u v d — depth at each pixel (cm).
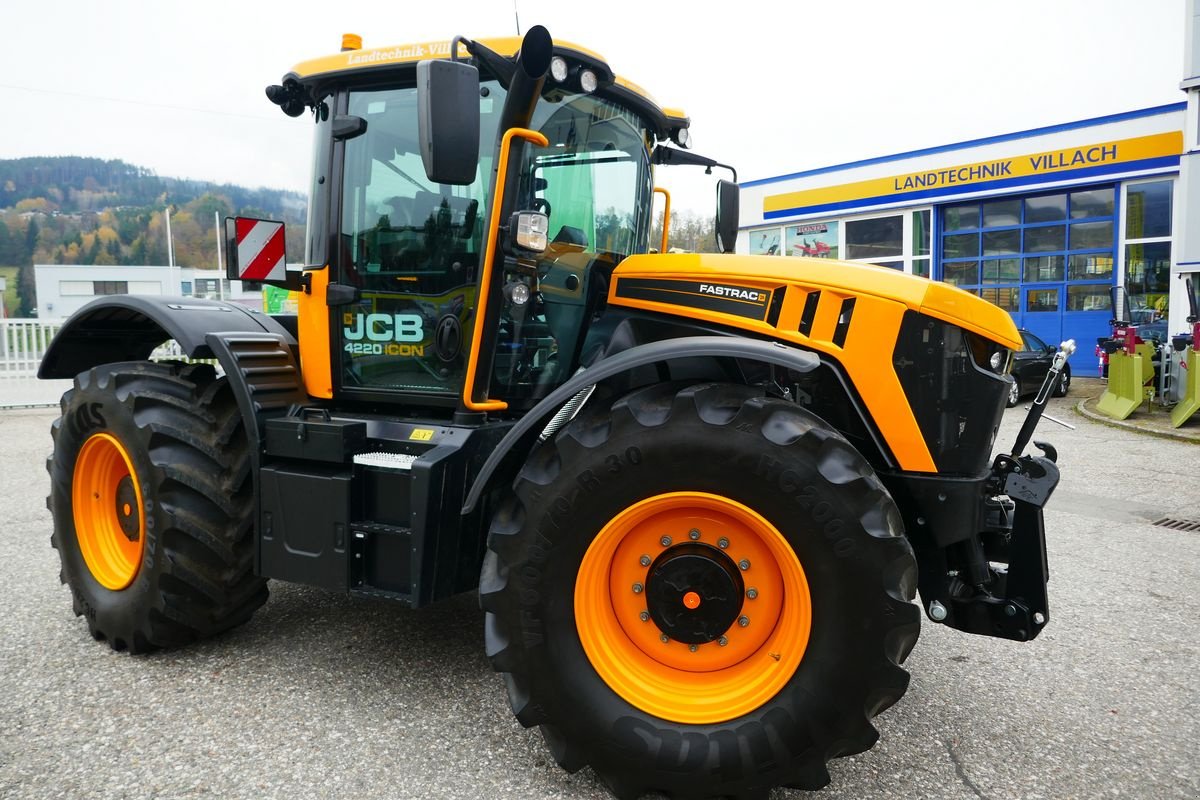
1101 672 328
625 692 233
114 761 250
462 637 349
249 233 325
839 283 262
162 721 276
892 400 256
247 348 322
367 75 302
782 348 235
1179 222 1306
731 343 234
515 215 267
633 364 236
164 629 319
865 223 2022
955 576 272
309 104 324
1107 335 1644
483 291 276
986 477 261
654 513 237
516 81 258
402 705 288
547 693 232
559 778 245
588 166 314
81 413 344
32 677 310
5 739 263
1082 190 1659
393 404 316
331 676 311
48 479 692
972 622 265
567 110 299
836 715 220
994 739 273
